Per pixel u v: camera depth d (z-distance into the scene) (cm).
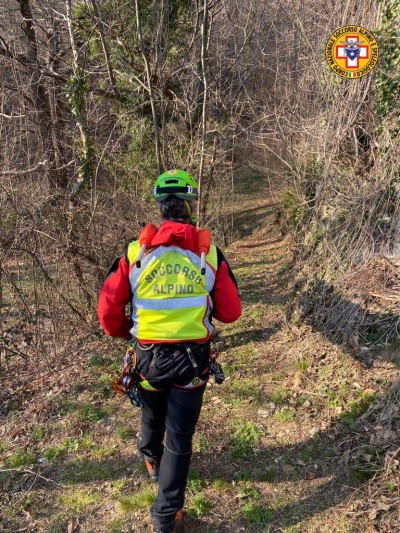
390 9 466
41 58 762
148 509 288
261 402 379
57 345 508
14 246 472
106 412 387
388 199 444
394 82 457
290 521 276
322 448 323
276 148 926
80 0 740
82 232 534
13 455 340
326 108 570
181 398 239
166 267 232
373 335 393
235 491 298
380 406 338
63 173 590
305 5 714
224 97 795
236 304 244
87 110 674
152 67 744
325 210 526
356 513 272
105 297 240
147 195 708
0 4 794
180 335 231
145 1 725
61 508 295
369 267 433
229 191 1059
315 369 402
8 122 543
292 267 605
